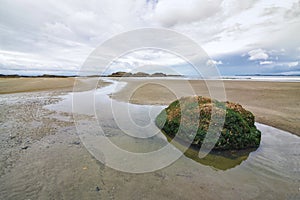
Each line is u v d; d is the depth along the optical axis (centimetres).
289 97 1298
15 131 620
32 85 2230
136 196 306
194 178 367
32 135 586
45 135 588
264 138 571
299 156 461
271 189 332
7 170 375
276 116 808
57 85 2248
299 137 579
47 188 321
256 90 1717
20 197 297
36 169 383
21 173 365
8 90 1798
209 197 308
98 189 322
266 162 433
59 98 1341
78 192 313
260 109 940
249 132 519
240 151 491
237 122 521
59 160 425
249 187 338
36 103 1148
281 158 452
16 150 473
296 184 347
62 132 621
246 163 431
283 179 363
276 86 2109
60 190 317
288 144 529
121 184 339
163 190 324
